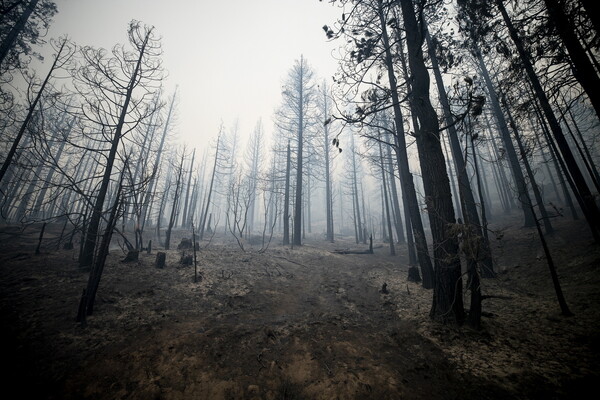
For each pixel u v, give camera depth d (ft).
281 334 17.42
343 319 20.16
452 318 17.90
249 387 12.91
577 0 18.29
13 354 13.76
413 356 14.94
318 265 40.65
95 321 17.67
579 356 12.88
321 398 12.21
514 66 24.84
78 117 30.55
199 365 14.01
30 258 28.60
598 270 22.74
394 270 38.50
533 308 19.79
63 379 12.65
